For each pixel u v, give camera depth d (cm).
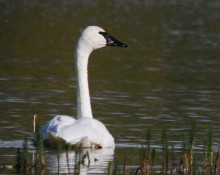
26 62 2512
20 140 1376
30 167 1160
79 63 1466
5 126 1494
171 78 2277
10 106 1712
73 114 1658
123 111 1698
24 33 3488
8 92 1897
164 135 1188
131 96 1908
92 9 4766
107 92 1961
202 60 2780
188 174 1152
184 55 2923
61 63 2527
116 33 3688
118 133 1464
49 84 2059
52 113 1653
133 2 5291
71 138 1264
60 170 1152
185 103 1830
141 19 4378
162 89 2048
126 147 1341
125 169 1128
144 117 1636
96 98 1859
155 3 5288
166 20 4378
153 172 1148
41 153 1164
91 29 1473
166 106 1778
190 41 3450
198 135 1460
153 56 2869
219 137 1448
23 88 1969
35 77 2178
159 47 3181
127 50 3034
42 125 1513
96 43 1473
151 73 2381
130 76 2286
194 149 1331
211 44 3350
